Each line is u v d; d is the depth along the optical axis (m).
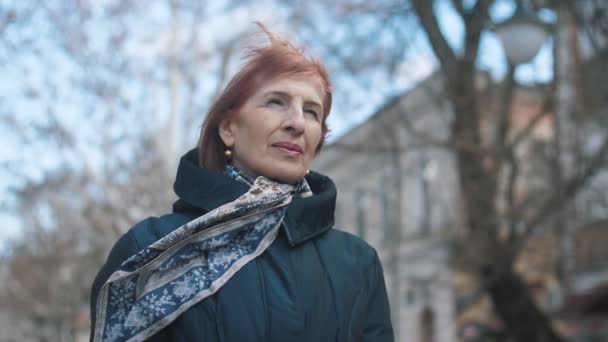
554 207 10.05
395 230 19.22
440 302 22.20
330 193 2.26
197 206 2.20
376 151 11.84
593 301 14.45
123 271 1.99
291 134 2.26
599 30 10.34
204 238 2.06
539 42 8.08
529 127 10.56
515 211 9.98
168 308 1.98
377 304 2.29
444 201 17.67
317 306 2.09
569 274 14.82
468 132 10.06
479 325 14.69
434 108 13.61
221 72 13.62
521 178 11.25
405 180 21.38
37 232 18.03
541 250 12.53
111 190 14.84
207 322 2.00
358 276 2.25
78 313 20.91
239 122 2.29
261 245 2.09
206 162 2.39
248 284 2.05
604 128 10.55
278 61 2.30
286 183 2.29
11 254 18.12
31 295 20.20
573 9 10.30
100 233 16.98
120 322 1.99
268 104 2.28
